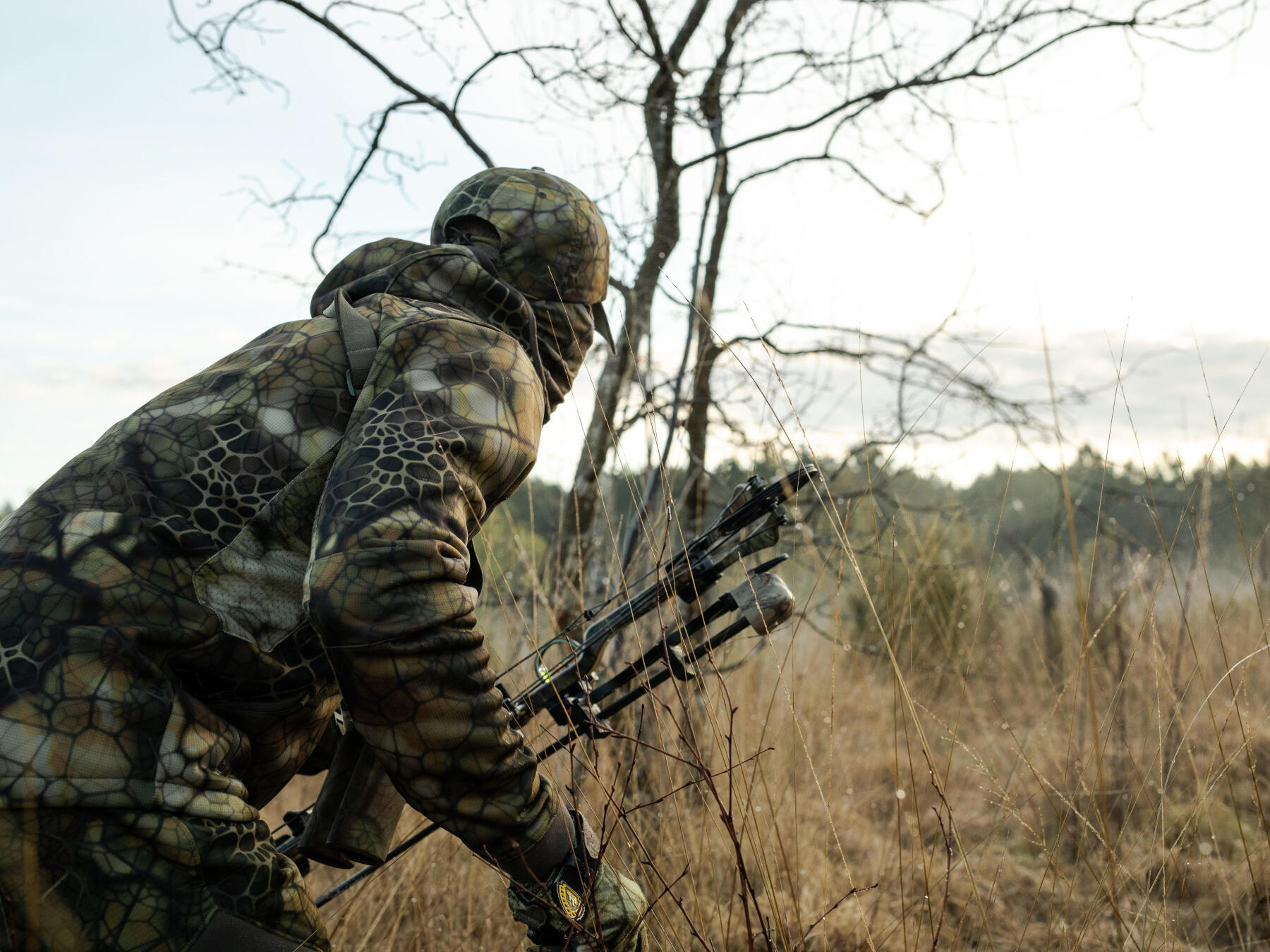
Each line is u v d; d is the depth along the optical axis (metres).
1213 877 2.26
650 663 1.45
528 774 1.02
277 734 1.08
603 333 1.52
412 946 2.06
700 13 3.07
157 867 0.90
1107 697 2.85
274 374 1.06
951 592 3.93
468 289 1.21
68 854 0.86
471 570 1.12
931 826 2.82
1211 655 2.94
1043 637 3.64
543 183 1.33
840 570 1.69
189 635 0.96
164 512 0.98
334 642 0.90
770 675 3.11
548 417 1.40
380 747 0.94
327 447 1.03
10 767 0.85
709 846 2.06
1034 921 2.27
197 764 0.94
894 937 2.13
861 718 3.46
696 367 2.95
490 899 2.18
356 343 1.06
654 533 1.95
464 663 0.94
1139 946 1.87
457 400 1.01
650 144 3.13
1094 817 2.50
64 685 0.89
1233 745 2.80
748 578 1.42
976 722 3.36
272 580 1.02
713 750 2.21
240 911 0.94
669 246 3.13
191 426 1.02
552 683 1.45
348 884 1.49
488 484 1.04
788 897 2.14
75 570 0.92
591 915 1.08
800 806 2.71
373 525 0.90
